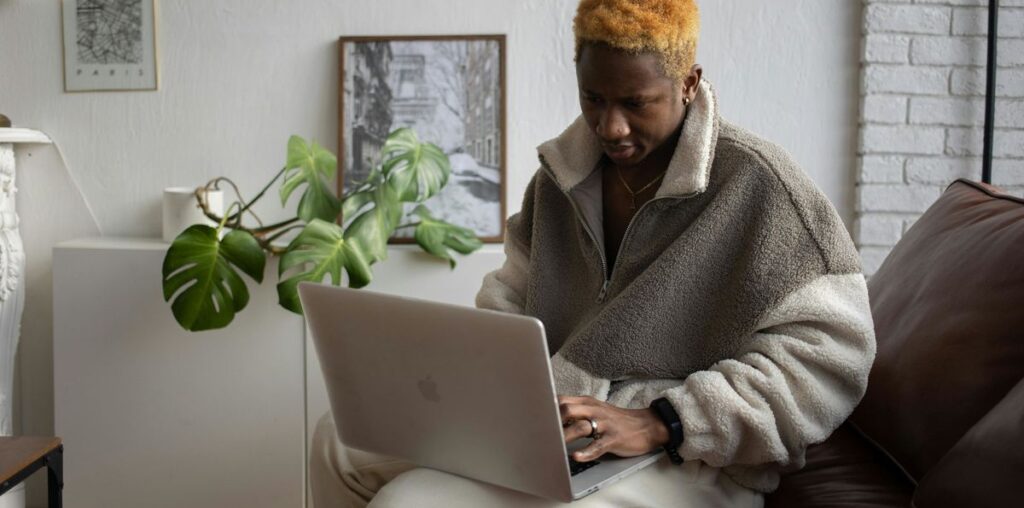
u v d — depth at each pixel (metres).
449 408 1.37
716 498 1.52
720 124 1.64
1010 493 1.16
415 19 2.67
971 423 1.44
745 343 1.54
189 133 2.70
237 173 2.71
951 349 1.51
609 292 1.65
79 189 2.72
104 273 2.54
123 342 2.55
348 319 1.40
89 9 2.67
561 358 1.62
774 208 1.53
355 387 1.47
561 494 1.33
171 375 2.56
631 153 1.55
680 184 1.55
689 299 1.57
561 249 1.79
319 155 2.52
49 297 2.75
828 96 2.68
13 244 2.59
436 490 1.43
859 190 2.68
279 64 2.68
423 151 2.53
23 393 2.78
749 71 2.68
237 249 2.37
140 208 2.73
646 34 1.46
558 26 2.67
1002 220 1.62
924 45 2.62
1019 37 2.45
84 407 2.57
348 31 2.67
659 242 1.61
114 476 2.59
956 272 1.62
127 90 2.69
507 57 2.67
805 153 2.70
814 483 1.58
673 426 1.46
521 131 2.69
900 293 1.74
